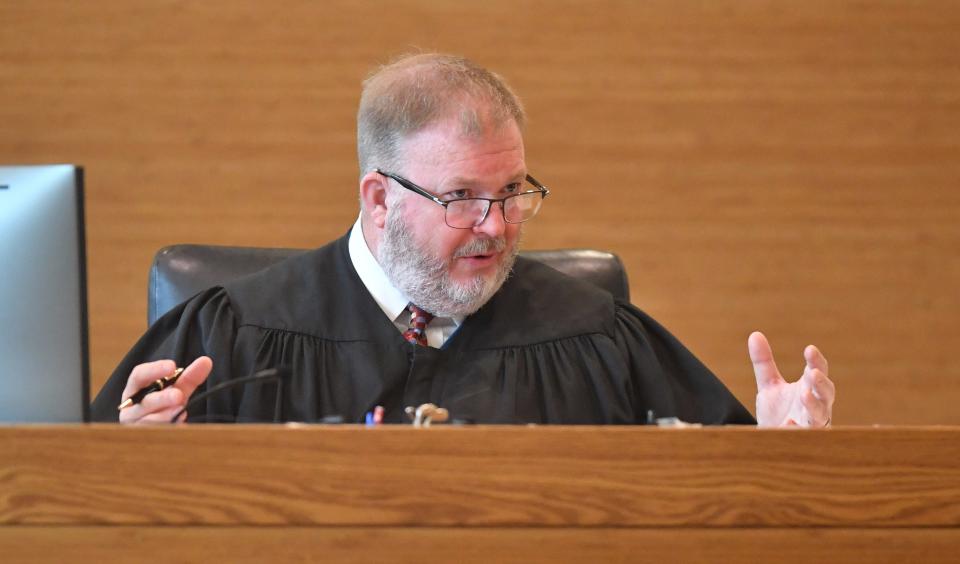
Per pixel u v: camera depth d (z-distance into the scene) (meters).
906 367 9.70
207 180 9.40
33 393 3.27
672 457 2.74
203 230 9.39
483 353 4.84
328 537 2.67
